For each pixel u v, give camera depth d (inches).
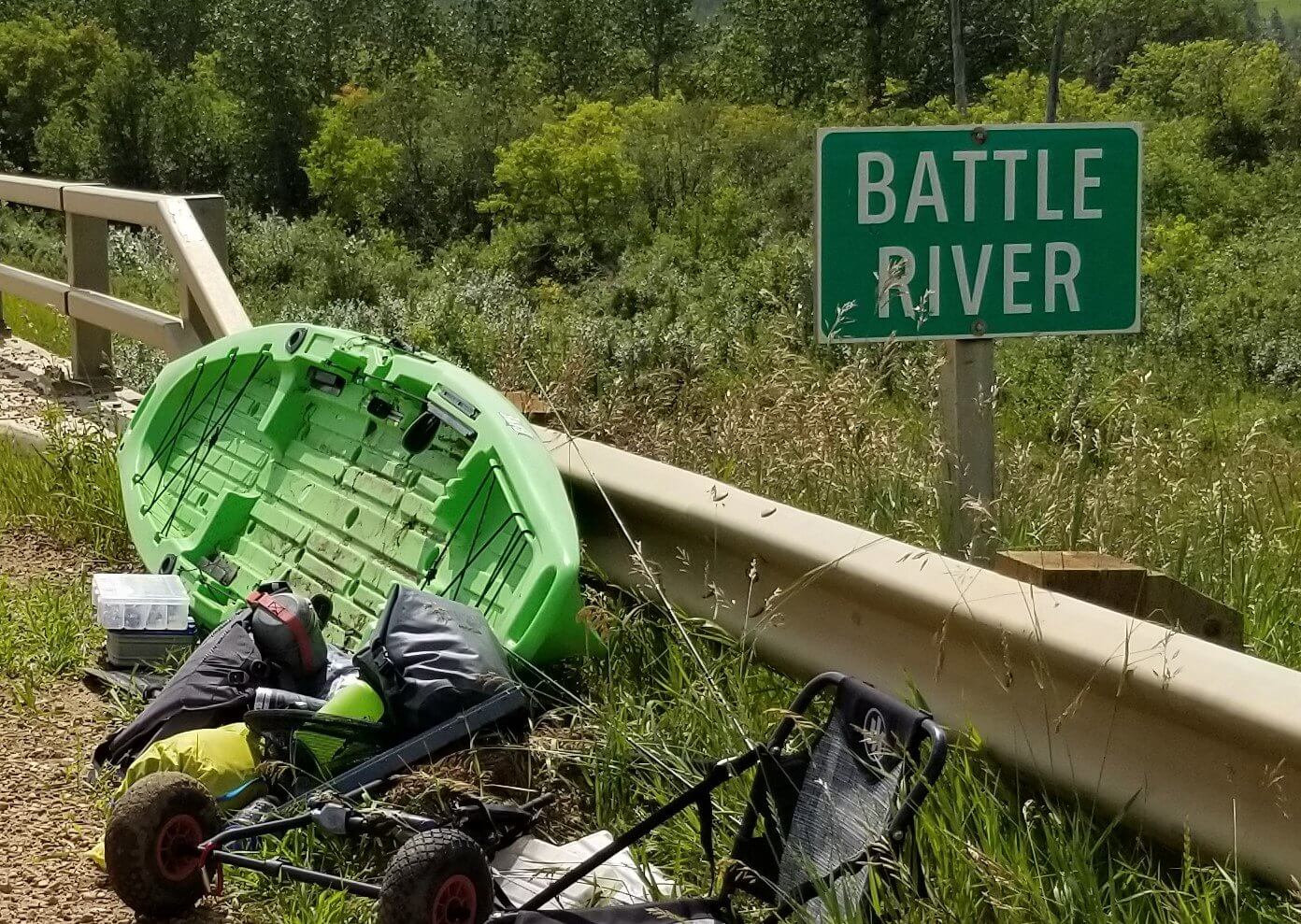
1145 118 2148.1
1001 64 2955.2
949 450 205.8
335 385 253.3
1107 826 144.0
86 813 171.3
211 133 1779.0
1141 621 139.2
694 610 200.7
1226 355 690.2
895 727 131.8
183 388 285.0
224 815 157.8
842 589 170.7
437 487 221.6
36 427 347.6
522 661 188.2
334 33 2455.7
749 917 142.0
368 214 1572.3
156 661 220.1
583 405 285.0
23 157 1904.5
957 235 197.2
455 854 130.5
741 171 1777.8
